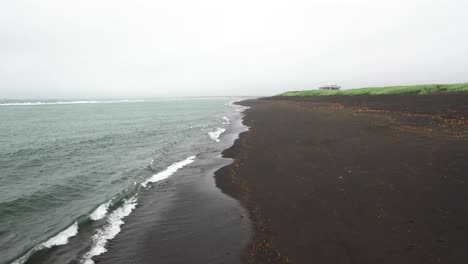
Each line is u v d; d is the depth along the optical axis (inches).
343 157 526.9
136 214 389.4
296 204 363.3
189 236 319.3
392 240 258.5
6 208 438.9
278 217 336.5
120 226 355.6
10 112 2672.2
